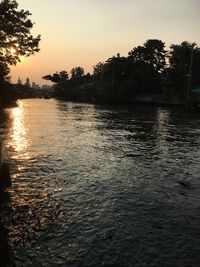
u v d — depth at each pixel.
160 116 57.69
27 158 22.16
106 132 36.31
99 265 9.52
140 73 97.88
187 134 34.88
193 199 14.74
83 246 10.50
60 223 12.07
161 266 9.52
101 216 12.75
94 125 43.47
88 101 122.81
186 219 12.61
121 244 10.65
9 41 38.00
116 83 103.31
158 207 13.74
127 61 105.81
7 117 54.88
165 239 11.02
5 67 47.56
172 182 17.20
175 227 11.91
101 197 14.81
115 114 62.62
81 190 15.70
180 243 10.78
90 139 31.12
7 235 11.09
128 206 13.80
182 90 82.75
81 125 43.44
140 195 15.16
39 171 18.88
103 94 108.12
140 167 20.25
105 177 17.94
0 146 15.90
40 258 9.82
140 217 12.71
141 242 10.80
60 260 9.73
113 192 15.50
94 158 22.59
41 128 39.75
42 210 13.20
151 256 10.00
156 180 17.53
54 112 69.12
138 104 98.50
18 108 82.19
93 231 11.50
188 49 82.56
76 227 11.78
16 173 18.31
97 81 127.81
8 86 74.69
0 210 13.06
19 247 10.38
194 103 65.69
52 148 26.00
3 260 9.69
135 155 23.81
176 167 20.34
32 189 15.66
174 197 14.95
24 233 11.26
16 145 27.06
